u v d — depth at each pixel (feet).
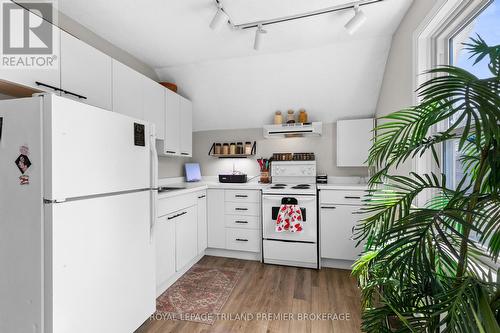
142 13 6.23
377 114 9.49
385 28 7.02
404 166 6.16
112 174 4.49
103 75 6.26
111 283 4.45
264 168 11.00
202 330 5.51
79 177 3.85
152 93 8.14
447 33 4.94
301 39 7.62
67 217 3.67
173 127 9.35
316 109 10.21
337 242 8.76
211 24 6.00
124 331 4.72
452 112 2.06
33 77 4.72
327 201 8.85
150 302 5.47
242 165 11.66
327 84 9.28
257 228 9.56
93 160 4.10
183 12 6.19
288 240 9.04
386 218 3.11
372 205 3.38
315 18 6.52
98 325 4.17
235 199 9.77
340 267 8.92
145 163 5.41
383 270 2.68
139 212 5.19
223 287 7.47
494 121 1.79
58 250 3.53
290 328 5.56
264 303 6.58
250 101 10.43
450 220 2.52
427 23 4.82
